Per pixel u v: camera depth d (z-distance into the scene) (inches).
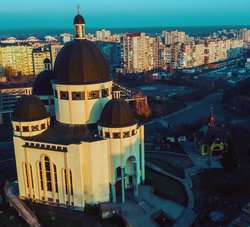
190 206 3034.0
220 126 5108.3
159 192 3275.1
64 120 3248.0
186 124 5693.9
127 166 3250.5
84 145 2940.5
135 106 6378.0
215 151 4234.7
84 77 3105.3
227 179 3506.4
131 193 3208.7
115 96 3196.4
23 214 2957.7
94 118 3228.3
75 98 3147.1
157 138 4923.7
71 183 3014.3
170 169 3846.0
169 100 7485.2
